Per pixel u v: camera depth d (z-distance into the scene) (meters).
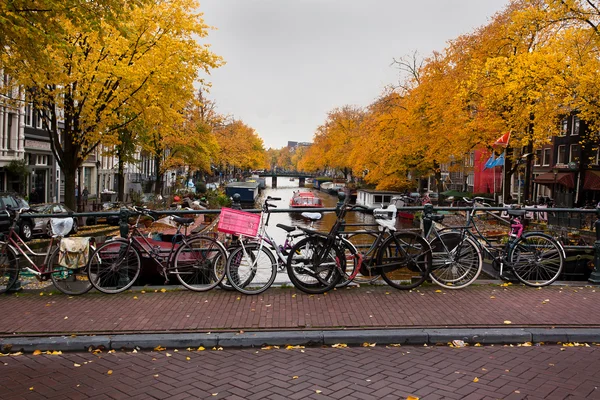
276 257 7.02
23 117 28.88
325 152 82.00
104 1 9.24
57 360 4.93
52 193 34.22
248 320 5.75
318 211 6.99
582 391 4.06
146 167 60.66
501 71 19.39
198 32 18.42
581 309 6.16
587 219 12.88
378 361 4.82
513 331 5.41
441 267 7.17
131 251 7.10
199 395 4.06
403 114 33.41
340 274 6.84
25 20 8.37
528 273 7.41
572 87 18.05
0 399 3.98
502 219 8.30
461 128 24.97
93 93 16.97
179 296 6.76
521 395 3.99
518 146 23.30
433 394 4.03
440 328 5.52
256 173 142.62
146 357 5.00
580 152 34.53
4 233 7.10
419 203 43.53
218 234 10.20
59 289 6.95
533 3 22.55
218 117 47.25
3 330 5.48
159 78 17.14
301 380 4.36
